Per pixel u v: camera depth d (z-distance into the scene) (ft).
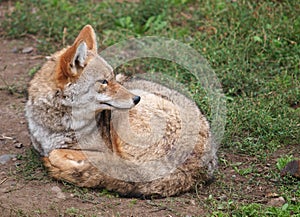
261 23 52.37
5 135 39.73
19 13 58.23
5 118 42.14
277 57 49.90
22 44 54.85
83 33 36.35
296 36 51.42
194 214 30.60
